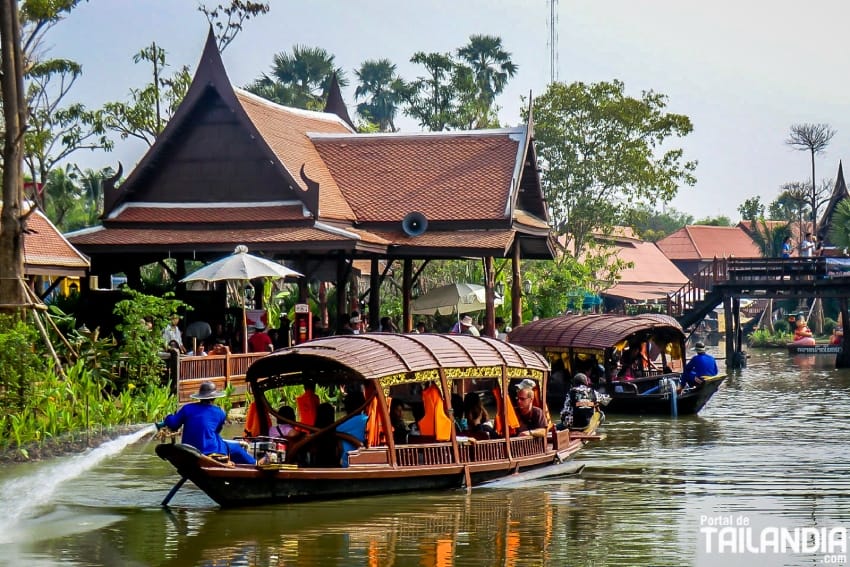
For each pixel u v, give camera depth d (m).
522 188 42.78
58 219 68.94
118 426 25.58
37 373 24.42
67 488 20.03
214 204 37.34
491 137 41.12
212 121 37.56
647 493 20.39
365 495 19.23
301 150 40.22
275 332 35.16
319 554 15.59
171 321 30.62
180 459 17.31
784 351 74.50
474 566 15.07
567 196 69.44
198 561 15.23
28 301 26.47
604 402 29.06
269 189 37.19
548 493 20.27
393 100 88.38
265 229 35.94
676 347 38.84
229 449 18.75
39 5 30.20
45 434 23.94
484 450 20.94
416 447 19.66
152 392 27.17
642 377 36.50
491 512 18.47
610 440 28.36
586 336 34.47
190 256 37.09
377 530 17.00
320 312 43.97
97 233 36.44
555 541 16.52
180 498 19.22
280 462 19.52
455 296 43.09
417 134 41.97
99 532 16.81
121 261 36.88
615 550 15.99
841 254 75.19
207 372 29.11
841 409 36.16
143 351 27.38
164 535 16.62
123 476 21.20
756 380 48.84
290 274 31.56
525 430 22.62
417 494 19.72
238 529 16.95
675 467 23.56
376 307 38.22
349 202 39.22
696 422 32.47
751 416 34.12
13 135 26.55
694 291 66.19
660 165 70.44
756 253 118.12
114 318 33.22
